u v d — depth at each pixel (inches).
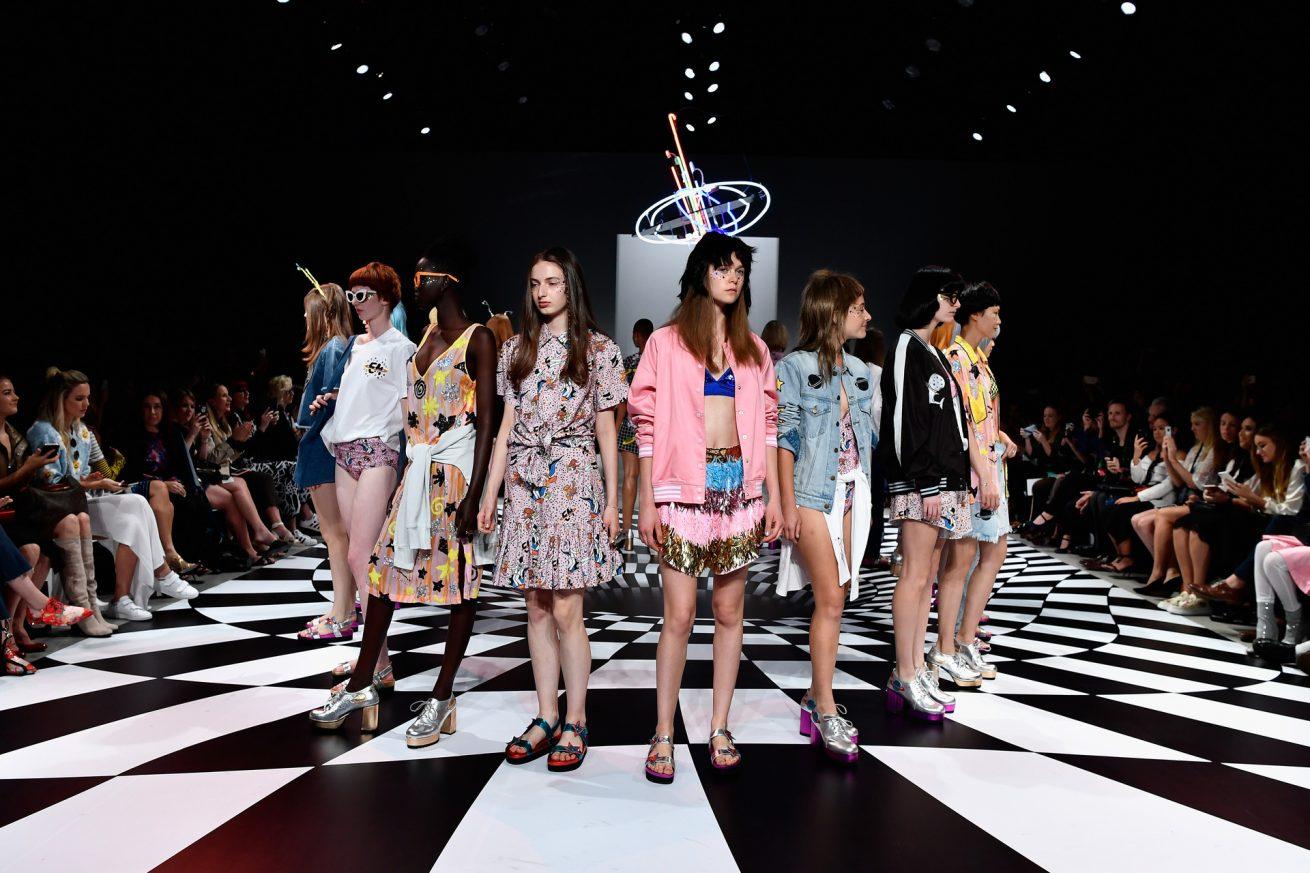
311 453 132.3
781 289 425.7
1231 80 279.7
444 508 97.0
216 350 320.2
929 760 95.2
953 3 308.8
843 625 175.5
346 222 411.5
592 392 93.2
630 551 243.6
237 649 137.9
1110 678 133.0
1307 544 152.5
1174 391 297.1
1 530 128.6
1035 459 328.8
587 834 75.0
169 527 187.0
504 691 118.6
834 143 412.8
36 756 91.4
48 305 242.1
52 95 226.4
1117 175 405.7
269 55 296.2
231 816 77.3
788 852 72.6
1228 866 71.9
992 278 423.2
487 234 418.6
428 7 312.2
